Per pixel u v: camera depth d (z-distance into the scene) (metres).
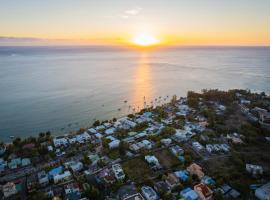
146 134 112.31
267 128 115.38
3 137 125.31
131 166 85.44
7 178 80.75
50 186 75.50
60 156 96.19
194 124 122.94
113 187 72.19
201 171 77.75
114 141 104.12
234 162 84.56
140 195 67.44
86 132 119.75
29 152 98.00
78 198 67.38
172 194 68.00
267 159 85.00
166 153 94.56
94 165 86.62
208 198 65.25
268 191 65.44
